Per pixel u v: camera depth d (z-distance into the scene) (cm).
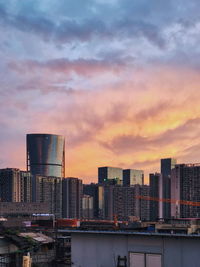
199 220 9206
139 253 2558
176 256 2412
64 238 5884
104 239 2706
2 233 5419
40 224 12188
